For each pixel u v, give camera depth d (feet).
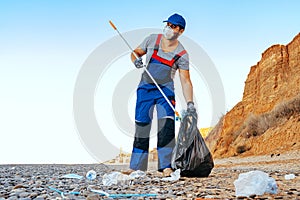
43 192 19.24
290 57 96.02
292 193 17.69
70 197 17.31
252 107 98.68
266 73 98.63
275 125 74.64
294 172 29.37
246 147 76.23
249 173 17.62
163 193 18.52
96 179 26.78
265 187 17.47
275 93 92.79
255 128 79.61
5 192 19.12
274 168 37.91
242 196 16.85
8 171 37.81
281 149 64.28
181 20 23.40
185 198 16.90
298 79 87.51
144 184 21.93
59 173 34.06
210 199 16.21
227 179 24.18
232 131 93.09
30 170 39.99
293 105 73.82
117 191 19.26
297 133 66.18
